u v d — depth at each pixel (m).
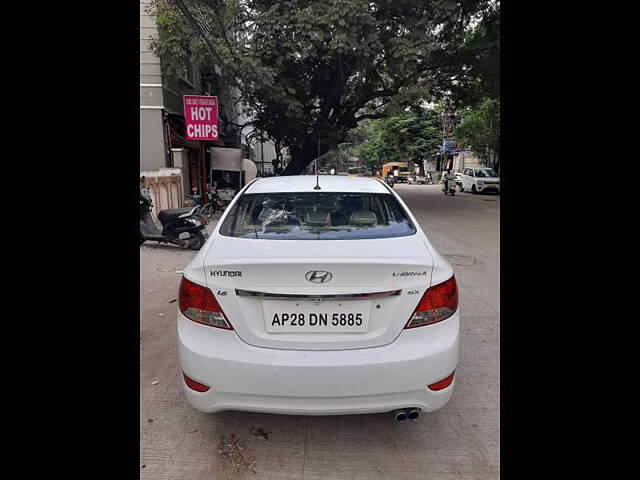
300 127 14.64
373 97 14.80
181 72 12.93
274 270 1.98
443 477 2.11
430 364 2.03
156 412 2.59
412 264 2.05
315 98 14.78
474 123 24.67
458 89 16.03
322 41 10.80
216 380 2.00
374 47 11.23
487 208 14.95
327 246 2.25
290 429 2.45
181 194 11.20
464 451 2.29
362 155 61.78
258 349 2.00
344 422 2.52
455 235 9.12
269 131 15.80
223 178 14.40
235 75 11.29
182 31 10.98
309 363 1.96
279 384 1.97
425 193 23.91
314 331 2.01
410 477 2.11
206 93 16.92
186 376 2.09
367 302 2.02
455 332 2.14
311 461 2.21
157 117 11.66
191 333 2.08
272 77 11.23
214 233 2.52
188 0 10.84
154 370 3.09
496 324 3.92
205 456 2.24
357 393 1.98
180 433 2.41
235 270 2.01
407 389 2.02
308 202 2.77
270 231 2.50
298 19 10.61
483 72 13.98
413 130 41.41
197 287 2.08
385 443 2.34
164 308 4.40
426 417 2.57
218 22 11.01
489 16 12.75
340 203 2.76
